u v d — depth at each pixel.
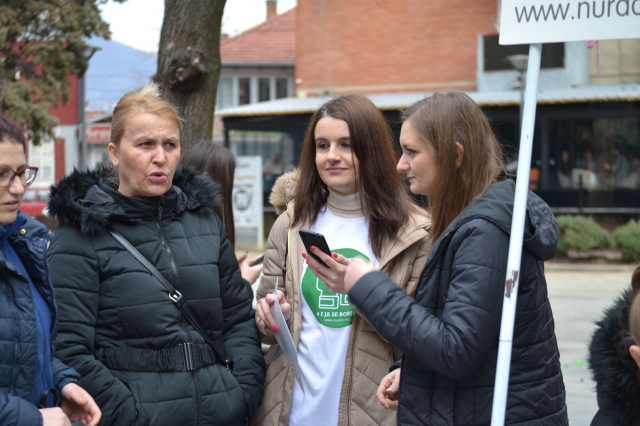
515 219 1.67
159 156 2.19
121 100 2.27
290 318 2.41
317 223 2.50
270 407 2.40
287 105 19.39
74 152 27.41
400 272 2.36
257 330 2.50
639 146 16.56
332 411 2.30
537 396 1.70
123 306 2.14
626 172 16.70
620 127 16.70
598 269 14.12
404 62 19.45
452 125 1.81
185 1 3.94
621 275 13.27
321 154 2.41
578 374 6.11
